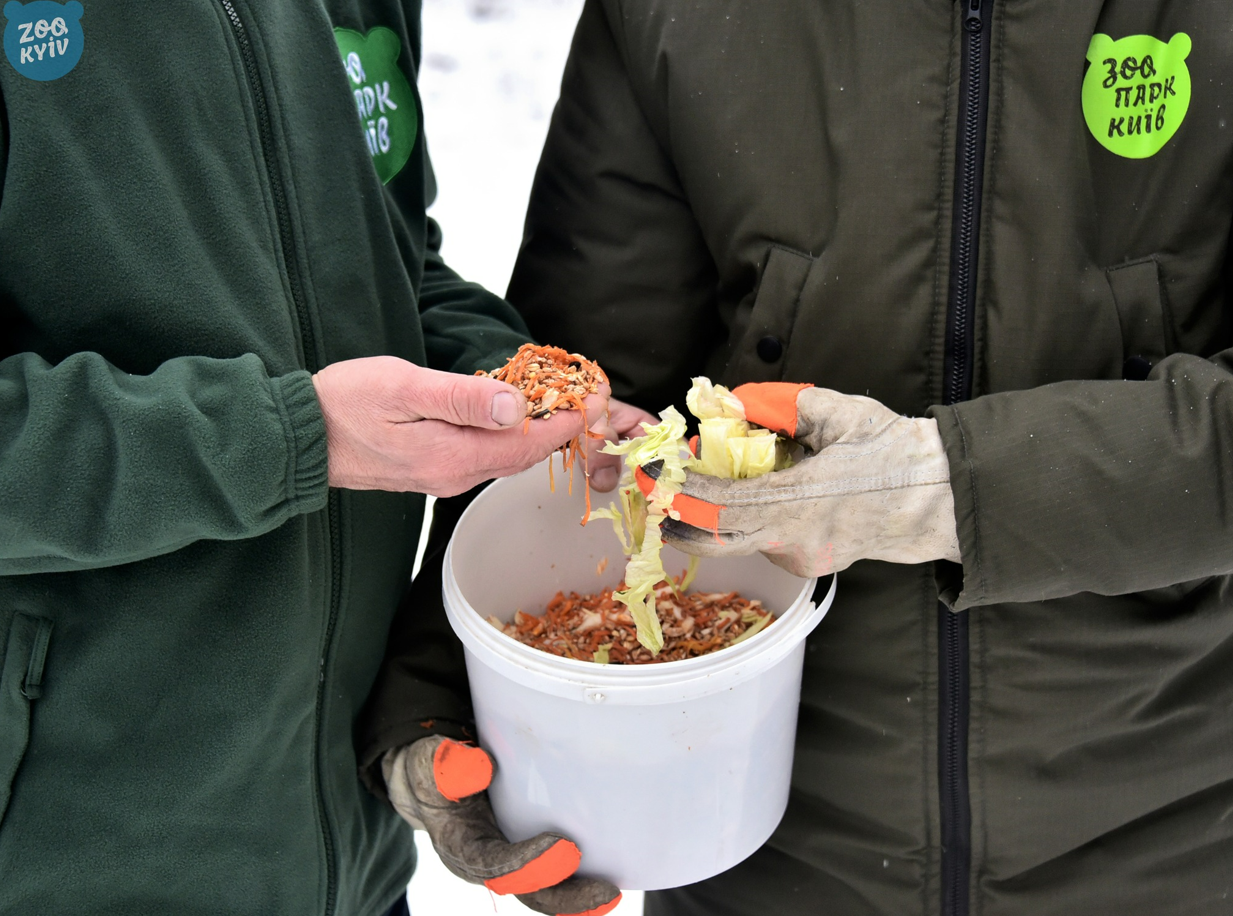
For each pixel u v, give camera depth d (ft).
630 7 4.28
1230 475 3.34
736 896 5.04
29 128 3.18
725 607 4.70
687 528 3.69
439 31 14.62
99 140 3.28
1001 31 3.73
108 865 3.72
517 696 3.75
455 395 3.35
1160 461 3.37
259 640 3.71
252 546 3.68
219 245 3.51
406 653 4.49
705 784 3.84
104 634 3.57
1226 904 4.48
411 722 4.33
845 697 4.48
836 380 4.19
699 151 4.18
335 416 3.44
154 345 3.47
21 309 3.41
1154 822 4.42
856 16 3.87
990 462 3.41
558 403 3.74
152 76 3.34
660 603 4.64
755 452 3.57
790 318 4.18
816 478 3.50
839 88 3.92
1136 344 3.91
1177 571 3.44
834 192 4.01
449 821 4.19
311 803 4.14
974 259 3.90
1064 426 3.45
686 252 4.67
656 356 4.87
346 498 4.00
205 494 3.24
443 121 13.33
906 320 4.00
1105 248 3.86
